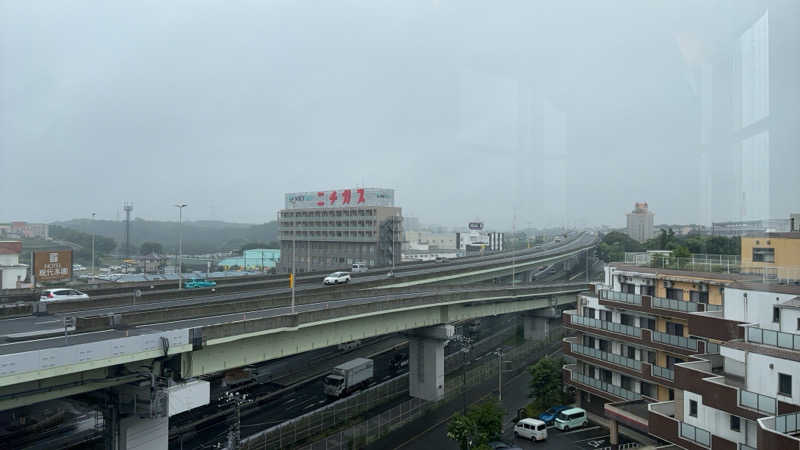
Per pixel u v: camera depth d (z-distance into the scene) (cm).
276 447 4706
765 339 2977
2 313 4725
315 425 5272
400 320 6044
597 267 9081
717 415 3103
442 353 6662
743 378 3061
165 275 10369
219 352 4162
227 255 16275
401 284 8362
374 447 4941
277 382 7056
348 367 6744
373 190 14975
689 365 3441
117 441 3966
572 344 5672
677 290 4669
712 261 4338
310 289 7069
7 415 4934
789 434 2483
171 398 3831
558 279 11331
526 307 8494
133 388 3878
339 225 15550
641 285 5062
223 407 5994
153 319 4375
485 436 4516
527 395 6356
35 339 3653
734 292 3456
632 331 4938
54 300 5703
